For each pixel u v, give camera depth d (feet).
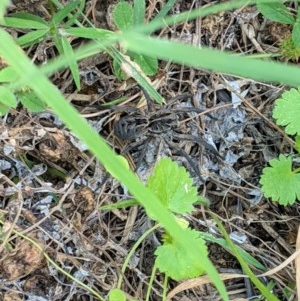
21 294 0.64
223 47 0.71
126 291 0.68
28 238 0.63
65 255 0.65
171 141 0.69
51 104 0.31
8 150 0.64
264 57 0.70
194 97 0.70
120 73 0.66
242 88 0.71
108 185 0.67
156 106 0.68
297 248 0.66
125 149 0.68
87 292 0.67
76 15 0.62
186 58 0.28
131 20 0.63
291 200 0.65
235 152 0.71
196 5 0.69
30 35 0.59
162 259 0.60
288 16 0.66
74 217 0.66
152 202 0.35
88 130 0.32
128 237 0.68
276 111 0.64
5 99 0.51
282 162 0.66
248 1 0.56
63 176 0.67
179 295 0.69
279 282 0.70
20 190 0.64
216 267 0.70
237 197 0.71
